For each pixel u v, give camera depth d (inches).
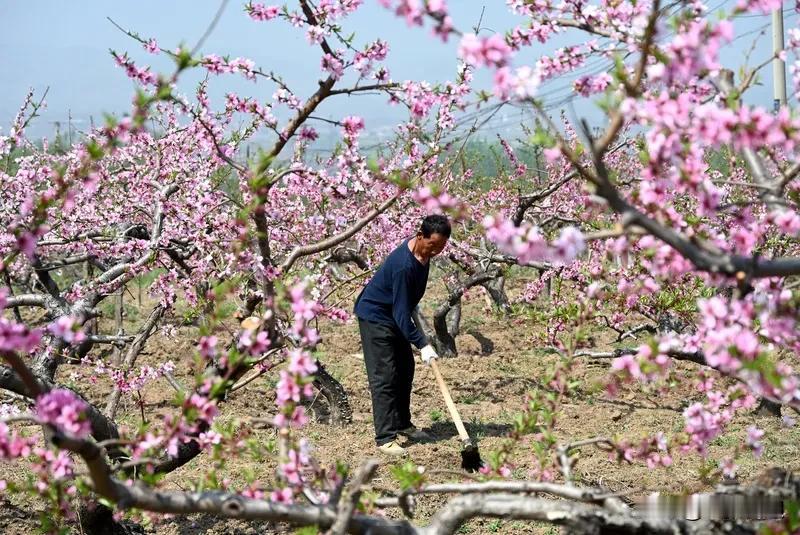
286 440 156.5
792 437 401.1
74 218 495.2
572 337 206.4
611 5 182.2
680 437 186.5
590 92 173.2
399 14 135.9
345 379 567.5
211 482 163.5
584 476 342.0
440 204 144.9
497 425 443.5
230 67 245.8
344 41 245.4
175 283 417.1
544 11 191.0
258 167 182.4
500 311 714.8
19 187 434.6
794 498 146.6
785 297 148.5
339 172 277.3
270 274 254.5
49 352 319.0
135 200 512.4
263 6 239.5
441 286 991.6
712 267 126.2
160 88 153.9
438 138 295.0
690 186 131.3
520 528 299.7
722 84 157.8
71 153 514.0
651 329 414.3
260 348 154.6
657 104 124.6
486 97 161.9
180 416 152.6
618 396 481.1
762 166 162.4
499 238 129.3
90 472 134.5
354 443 411.2
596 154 123.0
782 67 625.9
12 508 299.7
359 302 407.5
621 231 126.2
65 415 133.9
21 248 149.6
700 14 146.3
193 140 470.3
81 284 451.8
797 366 415.8
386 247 569.9
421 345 384.5
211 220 447.2
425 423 454.3
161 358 617.3
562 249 128.3
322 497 166.9
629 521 141.9
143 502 138.6
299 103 252.4
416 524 298.4
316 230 461.7
